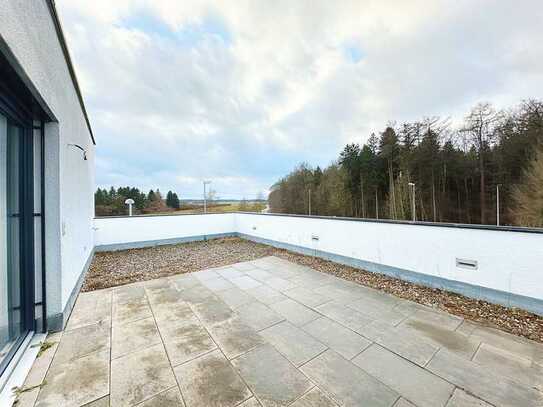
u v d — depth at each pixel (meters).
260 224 7.48
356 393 1.50
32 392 1.49
